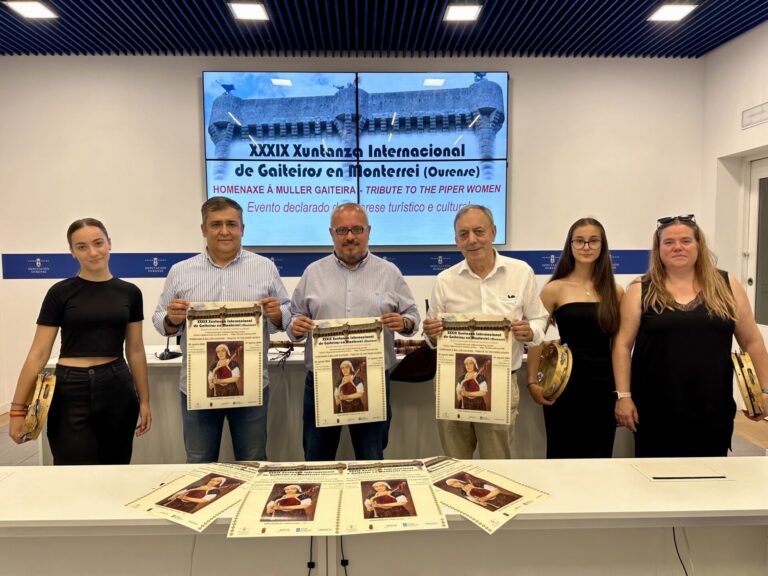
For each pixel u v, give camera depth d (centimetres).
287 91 403
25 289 413
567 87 417
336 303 189
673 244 169
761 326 397
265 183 410
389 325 176
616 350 182
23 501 111
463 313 171
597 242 196
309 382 192
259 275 188
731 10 337
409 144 411
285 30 354
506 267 187
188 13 337
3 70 399
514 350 185
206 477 125
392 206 417
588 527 106
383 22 343
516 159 421
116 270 415
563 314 198
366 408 165
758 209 397
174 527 104
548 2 332
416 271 426
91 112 404
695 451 166
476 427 187
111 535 106
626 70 419
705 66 419
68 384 174
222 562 114
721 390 164
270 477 124
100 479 124
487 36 375
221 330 165
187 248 416
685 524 105
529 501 109
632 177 426
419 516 103
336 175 412
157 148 409
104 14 332
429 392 238
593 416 191
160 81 404
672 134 425
